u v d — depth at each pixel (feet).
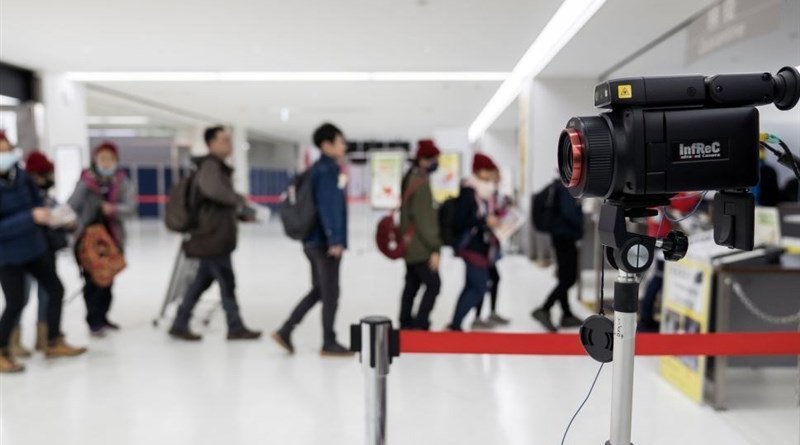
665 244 4.36
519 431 8.04
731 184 4.00
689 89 3.90
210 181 11.82
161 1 15.70
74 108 26.81
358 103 35.04
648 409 8.75
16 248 10.05
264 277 21.22
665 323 10.30
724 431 7.98
